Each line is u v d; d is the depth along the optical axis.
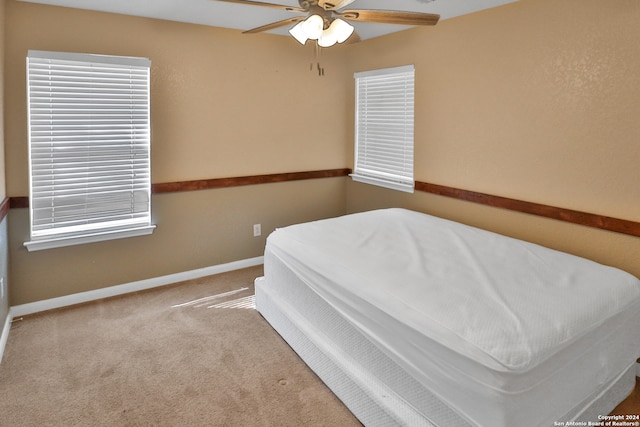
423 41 3.72
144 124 3.54
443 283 2.13
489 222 3.34
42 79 3.08
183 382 2.41
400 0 3.05
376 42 4.23
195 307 3.39
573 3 2.62
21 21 2.97
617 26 2.42
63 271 3.36
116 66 3.34
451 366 1.63
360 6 3.17
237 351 2.74
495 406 1.49
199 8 3.26
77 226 3.37
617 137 2.48
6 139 3.01
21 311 3.21
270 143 4.28
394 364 1.91
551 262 2.41
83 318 3.18
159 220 3.74
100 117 3.34
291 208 4.52
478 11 3.22
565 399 1.71
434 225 3.25
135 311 3.31
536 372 1.55
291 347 2.76
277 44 4.17
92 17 3.22
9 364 2.57
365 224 3.28
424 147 3.85
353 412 2.13
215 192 4.02
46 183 3.20
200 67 3.76
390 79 4.16
